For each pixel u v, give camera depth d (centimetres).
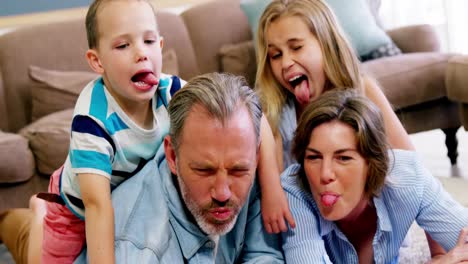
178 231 132
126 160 141
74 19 310
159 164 139
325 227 144
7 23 330
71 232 151
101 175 132
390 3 414
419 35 323
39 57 294
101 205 130
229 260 141
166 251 129
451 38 400
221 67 322
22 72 292
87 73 293
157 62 138
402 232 152
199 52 325
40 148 249
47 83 282
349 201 137
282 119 179
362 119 133
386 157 137
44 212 194
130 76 135
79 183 133
